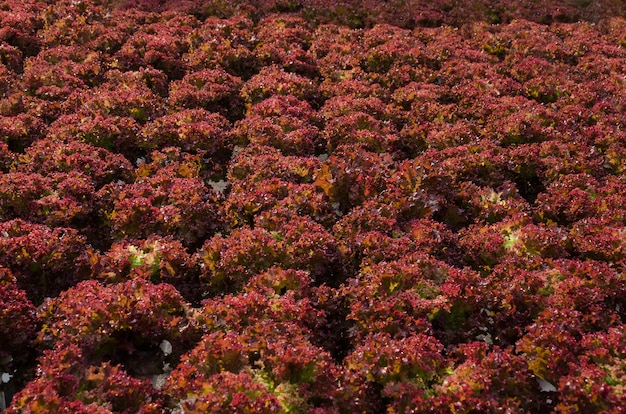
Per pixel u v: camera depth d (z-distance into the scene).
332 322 10.58
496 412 8.80
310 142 15.52
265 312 10.30
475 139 15.56
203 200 13.12
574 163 14.55
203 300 10.84
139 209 12.52
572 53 21.38
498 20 25.67
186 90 17.23
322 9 25.08
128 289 10.33
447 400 8.78
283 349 9.31
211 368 9.34
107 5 25.23
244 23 23.12
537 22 25.38
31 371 9.72
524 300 10.88
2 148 14.34
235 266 11.37
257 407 8.49
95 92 17.23
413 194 13.15
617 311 10.91
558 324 10.18
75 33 20.64
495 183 14.30
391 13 25.22
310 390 9.12
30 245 11.27
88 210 12.78
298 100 17.39
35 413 8.39
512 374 9.35
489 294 10.86
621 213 12.77
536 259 11.69
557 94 18.44
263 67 19.55
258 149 14.90
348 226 12.37
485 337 10.84
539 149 15.04
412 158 16.03
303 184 13.47
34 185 12.99
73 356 9.38
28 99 16.50
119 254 11.44
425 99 17.53
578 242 12.24
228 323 10.25
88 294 10.27
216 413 8.50
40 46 20.25
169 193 13.20
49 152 14.28
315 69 19.88
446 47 20.95
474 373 9.16
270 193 13.28
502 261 11.90
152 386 9.26
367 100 17.12
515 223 12.66
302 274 10.98
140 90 17.17
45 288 11.25
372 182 13.51
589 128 16.16
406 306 10.40
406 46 20.66
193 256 11.78
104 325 9.78
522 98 17.59
